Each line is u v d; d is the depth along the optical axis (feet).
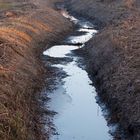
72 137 68.33
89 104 82.43
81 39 149.79
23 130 61.72
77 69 107.55
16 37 115.44
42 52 125.70
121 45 101.65
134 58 89.10
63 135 68.90
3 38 102.27
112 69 90.63
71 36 157.38
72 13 223.51
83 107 81.00
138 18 135.44
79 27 179.42
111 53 101.09
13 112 65.67
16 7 188.44
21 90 78.23
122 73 84.12
